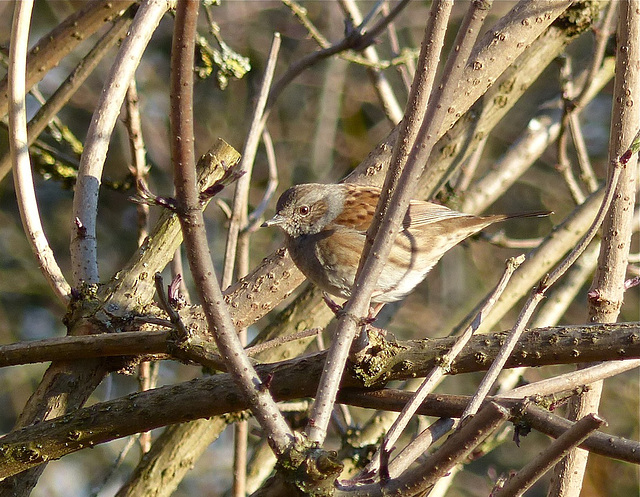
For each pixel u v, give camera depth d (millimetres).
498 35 7750
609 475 14359
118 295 7102
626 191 6086
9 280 17156
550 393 5590
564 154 10906
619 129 6102
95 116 7531
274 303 7848
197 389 5902
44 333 17438
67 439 5941
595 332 5340
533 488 16234
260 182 18562
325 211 9102
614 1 10211
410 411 4652
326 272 8969
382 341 5684
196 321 7051
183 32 4047
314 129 18891
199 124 18203
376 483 4430
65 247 17953
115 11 8664
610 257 6125
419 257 9258
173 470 8227
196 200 4371
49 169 10859
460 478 16047
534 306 4973
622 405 16516
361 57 11078
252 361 6125
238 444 8289
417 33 18766
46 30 17859
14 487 6344
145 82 18391
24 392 16453
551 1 7793
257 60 18422
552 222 18906
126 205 18391
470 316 9734
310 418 4516
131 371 6914
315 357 5906
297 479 4293
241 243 9219
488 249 18656
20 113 6871
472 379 17125
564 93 10664
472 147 9234
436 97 4766
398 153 5000
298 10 10453
